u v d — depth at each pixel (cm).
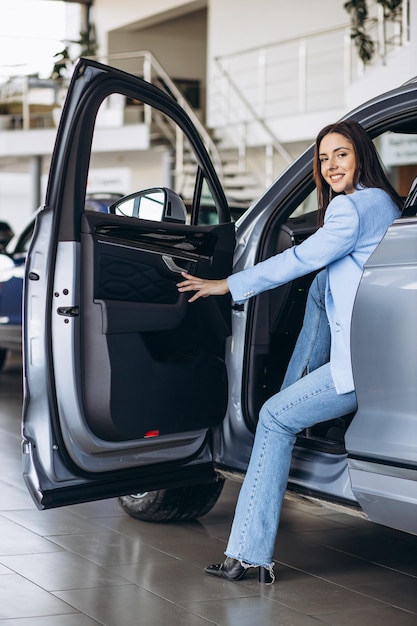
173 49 2302
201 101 2333
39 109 2050
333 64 1678
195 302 357
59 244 328
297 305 379
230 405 372
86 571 354
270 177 1630
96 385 332
